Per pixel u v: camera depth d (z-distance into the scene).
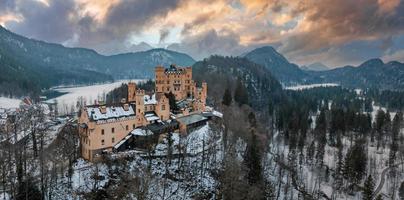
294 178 136.12
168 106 140.38
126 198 93.75
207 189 107.75
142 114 129.00
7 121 161.25
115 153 114.06
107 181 101.75
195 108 161.62
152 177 102.62
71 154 113.38
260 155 120.44
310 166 156.75
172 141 122.88
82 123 118.75
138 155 115.12
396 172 149.12
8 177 98.94
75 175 103.25
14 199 87.25
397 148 172.12
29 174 91.56
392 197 123.38
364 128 199.62
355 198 129.25
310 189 129.25
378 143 184.25
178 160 115.50
